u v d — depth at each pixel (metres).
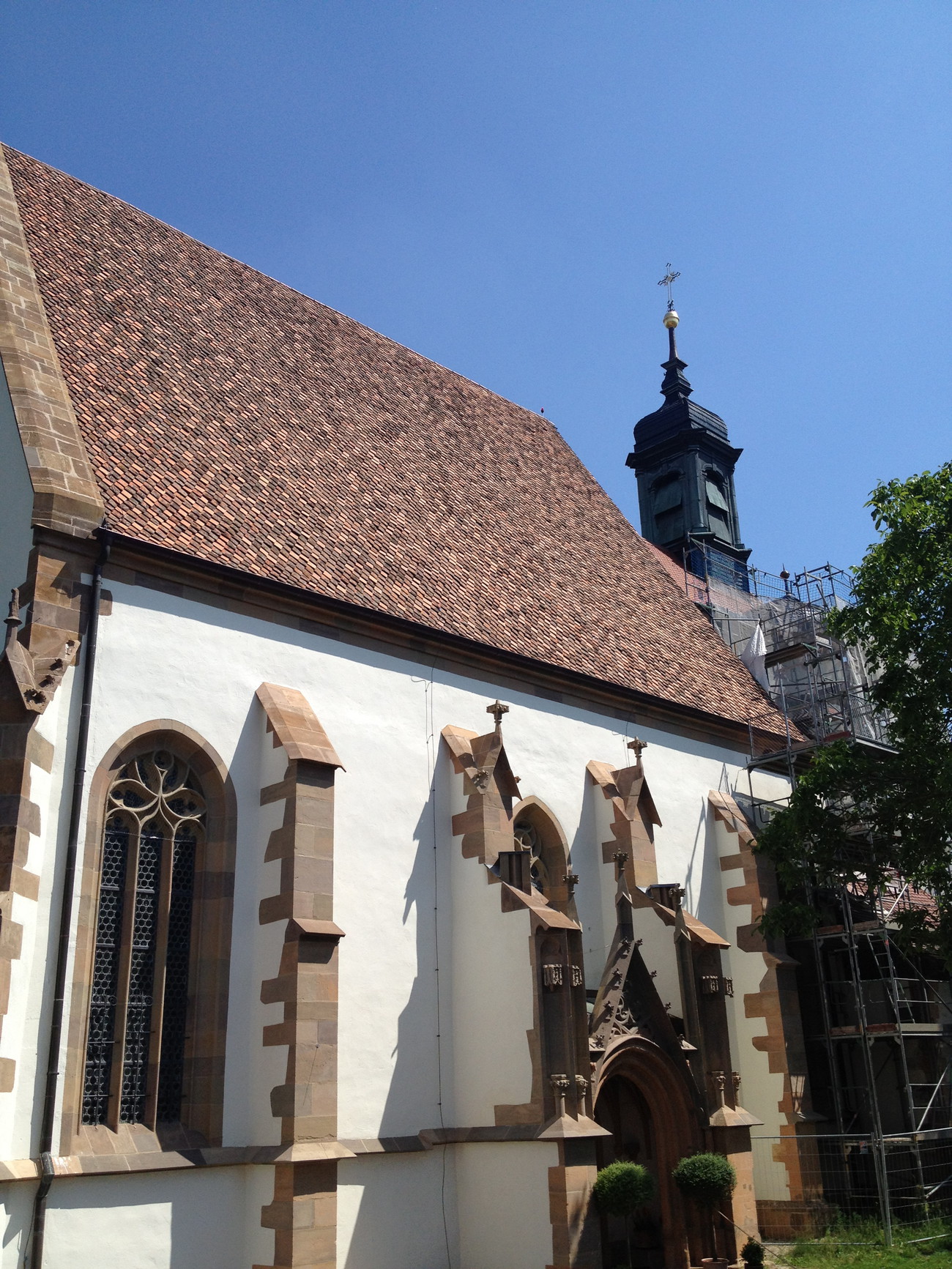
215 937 21.05
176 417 26.61
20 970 17.66
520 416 41.22
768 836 28.34
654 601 38.03
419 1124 22.91
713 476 48.41
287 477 27.91
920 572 26.42
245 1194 19.86
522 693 28.91
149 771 21.28
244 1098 20.41
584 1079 22.44
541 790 28.47
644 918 28.11
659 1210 24.62
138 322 28.78
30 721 18.44
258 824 22.22
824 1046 31.80
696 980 26.73
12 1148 17.27
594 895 28.78
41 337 24.42
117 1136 18.97
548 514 37.19
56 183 31.11
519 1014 23.00
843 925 32.62
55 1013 18.22
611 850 28.94
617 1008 24.44
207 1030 20.50
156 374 27.47
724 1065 26.12
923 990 34.31
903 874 28.09
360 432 32.41
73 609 20.58
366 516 29.20
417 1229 22.12
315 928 20.86
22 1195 17.27
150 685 21.42
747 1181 25.41
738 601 45.38
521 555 33.69
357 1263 21.00
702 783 33.25
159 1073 19.83
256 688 23.16
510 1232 21.98
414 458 33.56
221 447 26.97
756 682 38.75
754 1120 26.05
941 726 26.34
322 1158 19.47
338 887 23.22
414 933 24.22
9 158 30.38
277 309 34.34
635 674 32.72
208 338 30.53
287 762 22.00
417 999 23.78
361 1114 22.06
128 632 21.36
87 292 28.23
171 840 21.22
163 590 22.20
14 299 24.73
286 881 21.27
